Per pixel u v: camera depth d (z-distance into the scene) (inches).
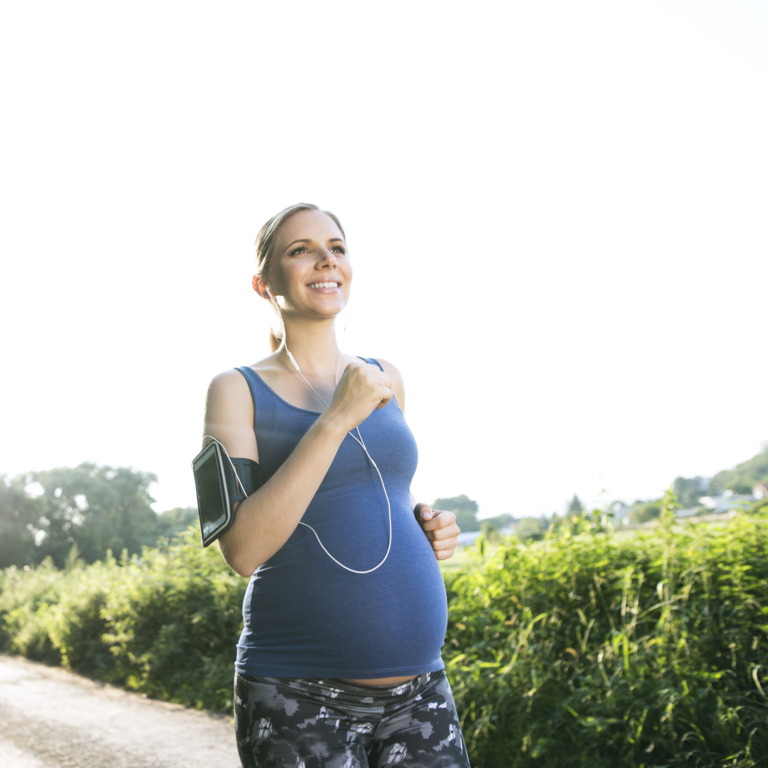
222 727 227.0
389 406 74.9
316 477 61.6
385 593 65.7
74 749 209.3
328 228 76.5
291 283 74.7
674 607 153.6
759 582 153.9
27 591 532.7
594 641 171.5
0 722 244.8
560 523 200.8
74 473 2151.8
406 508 72.2
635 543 184.9
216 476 64.7
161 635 291.1
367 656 63.9
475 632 189.9
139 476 2231.8
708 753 134.4
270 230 76.9
